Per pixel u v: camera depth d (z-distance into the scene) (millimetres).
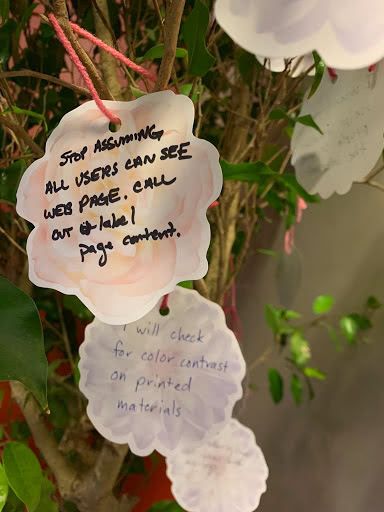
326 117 266
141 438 271
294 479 481
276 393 430
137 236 201
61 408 367
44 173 213
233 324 392
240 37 155
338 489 447
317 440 466
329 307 435
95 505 319
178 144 197
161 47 228
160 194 199
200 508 303
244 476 307
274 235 504
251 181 267
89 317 344
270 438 503
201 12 202
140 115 202
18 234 355
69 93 329
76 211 208
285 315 447
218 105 379
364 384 437
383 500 410
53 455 330
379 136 244
